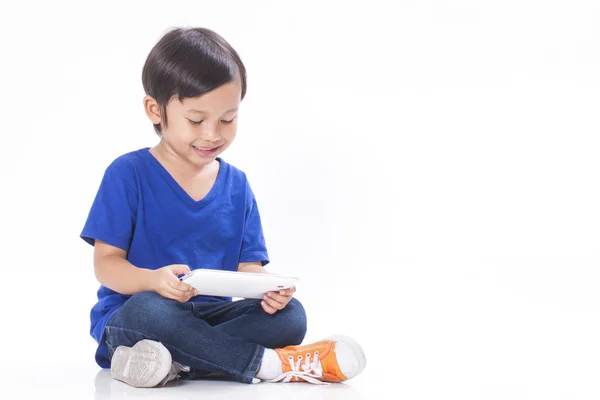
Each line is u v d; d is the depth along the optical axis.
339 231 4.55
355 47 4.64
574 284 4.11
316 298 3.88
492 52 4.77
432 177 4.65
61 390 1.89
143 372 1.87
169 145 2.21
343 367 1.98
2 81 4.17
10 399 1.79
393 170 4.63
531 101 4.79
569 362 2.46
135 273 2.03
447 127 4.70
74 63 4.24
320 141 4.58
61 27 4.23
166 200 2.21
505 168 4.75
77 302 3.66
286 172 4.55
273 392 1.84
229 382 1.97
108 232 2.13
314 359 1.99
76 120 4.23
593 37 4.83
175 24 4.36
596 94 4.84
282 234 4.50
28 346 2.76
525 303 3.72
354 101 4.63
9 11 4.18
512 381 2.15
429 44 4.71
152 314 1.91
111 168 2.20
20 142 4.18
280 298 2.01
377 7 4.66
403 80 4.68
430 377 2.19
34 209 4.16
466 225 4.67
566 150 4.83
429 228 4.62
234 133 2.16
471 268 4.45
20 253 4.12
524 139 4.77
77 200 4.20
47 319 3.32
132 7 4.29
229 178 2.35
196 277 1.87
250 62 4.57
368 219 4.58
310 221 4.53
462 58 4.74
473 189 4.70
